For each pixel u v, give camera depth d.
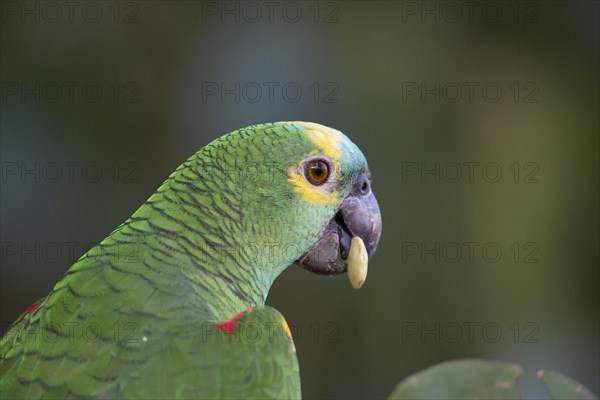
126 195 13.30
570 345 14.17
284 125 6.16
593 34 15.03
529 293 14.24
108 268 5.29
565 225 14.57
